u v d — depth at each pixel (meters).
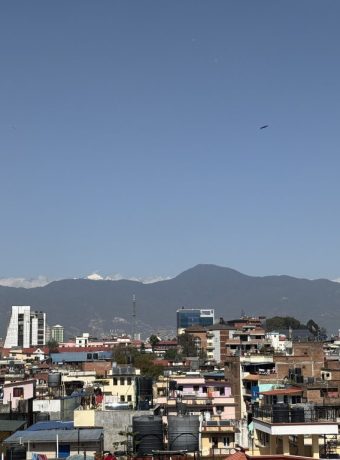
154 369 158.00
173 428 65.38
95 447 68.56
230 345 190.50
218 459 70.62
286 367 113.81
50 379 120.94
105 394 109.81
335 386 81.69
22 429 80.50
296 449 62.03
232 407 97.94
